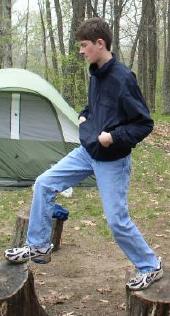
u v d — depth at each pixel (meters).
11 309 3.69
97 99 3.57
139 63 30.59
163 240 6.83
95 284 5.39
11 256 3.85
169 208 8.41
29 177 9.48
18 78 9.34
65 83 16.77
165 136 16.77
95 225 7.36
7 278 3.85
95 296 5.10
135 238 3.67
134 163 11.79
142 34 28.98
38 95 9.38
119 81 3.42
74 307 4.86
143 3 27.16
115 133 3.41
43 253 3.79
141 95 3.51
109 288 5.29
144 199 8.88
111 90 3.46
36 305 4.13
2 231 7.05
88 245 6.60
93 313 4.74
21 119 9.45
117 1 25.45
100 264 5.97
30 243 3.77
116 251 6.40
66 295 5.09
